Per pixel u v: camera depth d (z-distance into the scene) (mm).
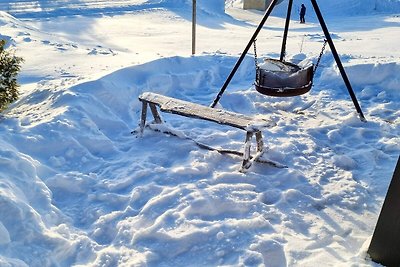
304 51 10578
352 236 3543
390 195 2957
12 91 5312
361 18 25469
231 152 4715
